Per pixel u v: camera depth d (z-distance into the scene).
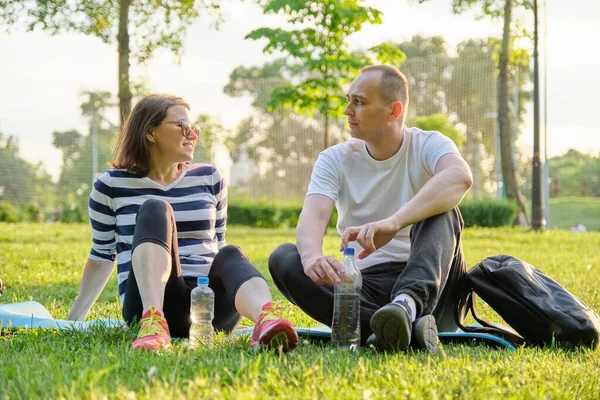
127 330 3.23
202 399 2.07
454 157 3.29
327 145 14.80
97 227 3.55
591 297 5.53
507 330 3.40
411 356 2.81
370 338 2.94
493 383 2.41
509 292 3.25
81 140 22.58
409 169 3.40
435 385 2.32
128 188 3.49
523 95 31.48
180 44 13.55
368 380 2.37
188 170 3.60
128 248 3.47
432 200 3.09
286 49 13.66
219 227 3.70
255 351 2.75
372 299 3.33
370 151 3.41
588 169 36.47
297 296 3.23
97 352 2.74
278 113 22.92
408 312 2.85
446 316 3.40
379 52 14.30
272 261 3.24
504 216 16.75
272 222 18.83
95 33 13.20
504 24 16.47
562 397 2.33
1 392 2.18
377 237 3.08
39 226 15.38
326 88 14.55
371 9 13.74
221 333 3.32
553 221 29.64
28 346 3.01
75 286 6.24
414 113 22.17
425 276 2.96
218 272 3.20
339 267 3.04
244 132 23.09
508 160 17.17
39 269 7.42
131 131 3.49
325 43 13.97
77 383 2.15
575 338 3.19
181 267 3.40
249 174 22.27
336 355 2.77
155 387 2.17
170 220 3.13
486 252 9.97
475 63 20.19
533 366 2.75
